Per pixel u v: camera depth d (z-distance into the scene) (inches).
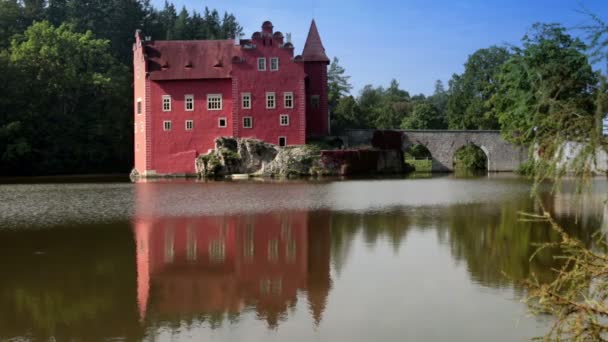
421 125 4945.9
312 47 3051.2
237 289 644.1
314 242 906.1
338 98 5201.8
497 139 3110.2
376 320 528.4
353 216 1190.3
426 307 561.6
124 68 3767.2
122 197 1663.4
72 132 3430.1
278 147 2721.5
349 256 800.3
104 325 530.6
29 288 657.0
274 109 2763.3
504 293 602.5
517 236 924.6
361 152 2829.7
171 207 1382.9
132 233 1006.4
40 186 2202.3
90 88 3590.1
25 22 4303.6
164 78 2751.0
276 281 674.8
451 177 2566.4
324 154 2736.2
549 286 272.7
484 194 1658.5
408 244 875.4
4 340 497.7
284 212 1266.0
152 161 2768.2
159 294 628.4
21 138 3139.8
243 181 2379.4
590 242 828.6
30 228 1069.1
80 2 4660.4
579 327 255.4
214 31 5541.3
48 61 3390.7
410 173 2952.8
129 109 3668.8
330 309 564.1
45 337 503.5
